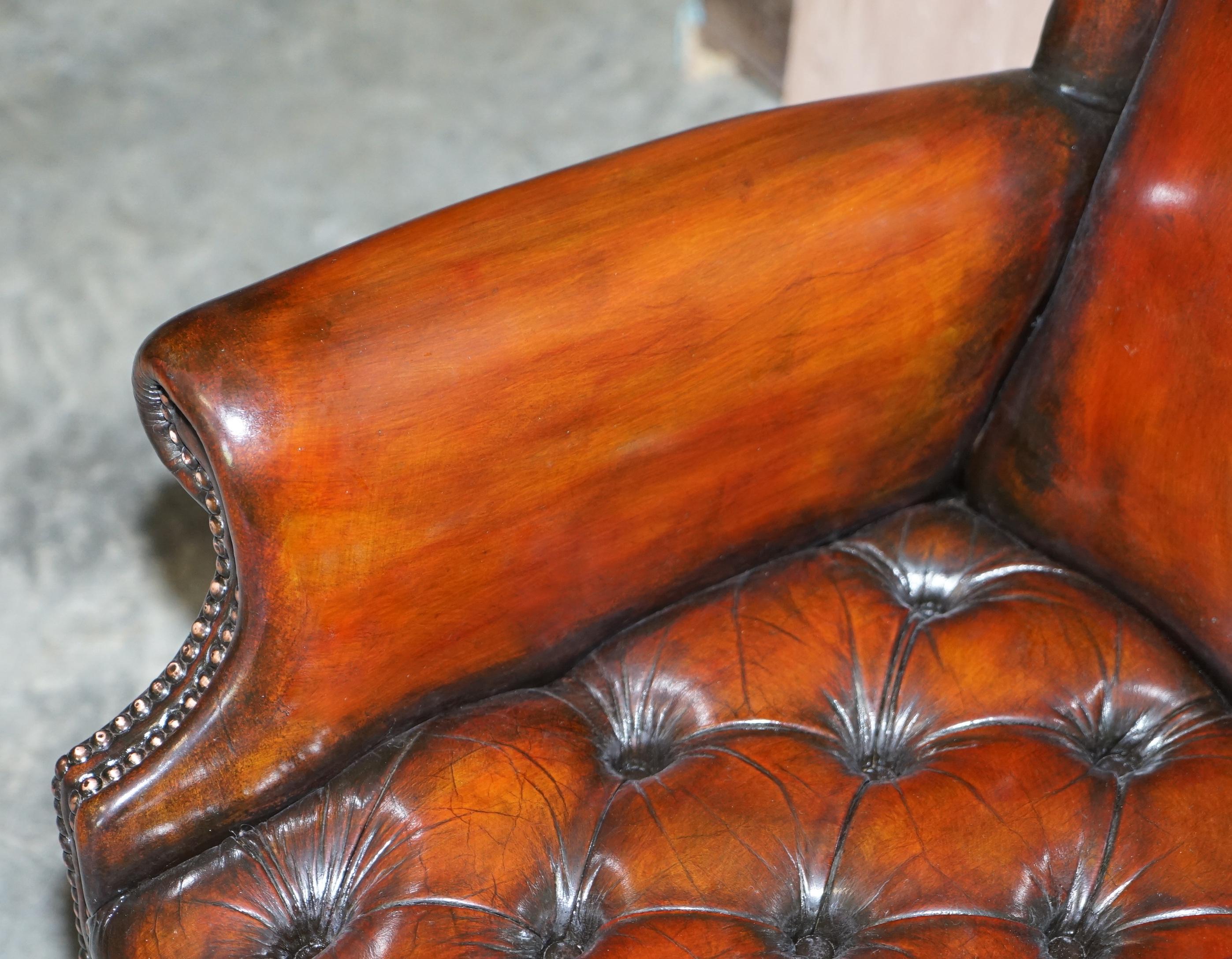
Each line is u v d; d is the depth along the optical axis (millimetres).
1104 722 1344
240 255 2391
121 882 1288
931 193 1326
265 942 1270
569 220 1277
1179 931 1248
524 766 1311
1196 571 1344
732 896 1264
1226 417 1307
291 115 2713
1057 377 1382
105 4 2998
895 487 1424
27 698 1768
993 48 1853
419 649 1297
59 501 1951
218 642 1269
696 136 1322
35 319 2244
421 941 1252
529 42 2898
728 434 1329
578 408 1272
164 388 1222
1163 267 1319
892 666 1355
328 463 1224
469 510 1268
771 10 2549
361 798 1300
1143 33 1335
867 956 1242
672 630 1372
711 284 1284
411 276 1250
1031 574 1407
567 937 1273
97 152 2613
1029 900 1263
